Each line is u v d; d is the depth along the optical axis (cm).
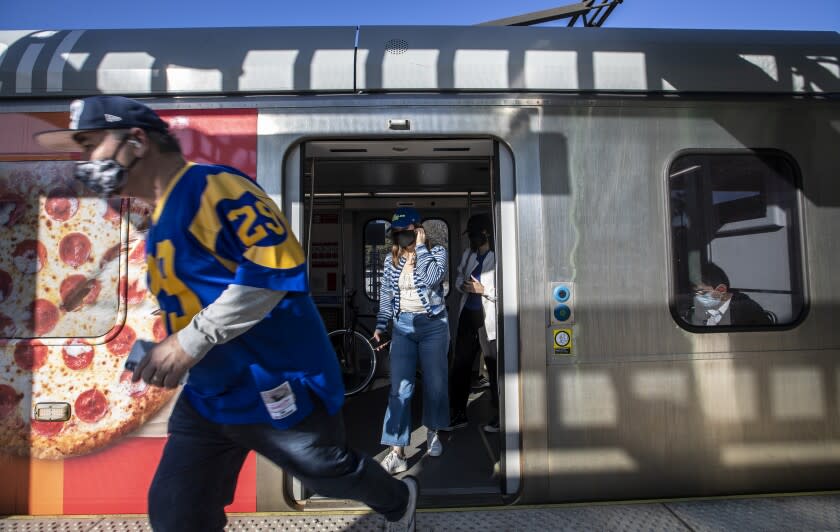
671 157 262
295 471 158
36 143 245
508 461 259
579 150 260
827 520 235
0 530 229
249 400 146
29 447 241
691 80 262
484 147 289
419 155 307
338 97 254
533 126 259
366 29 265
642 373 258
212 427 153
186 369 126
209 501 155
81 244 244
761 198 267
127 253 244
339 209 575
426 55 256
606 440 256
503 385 260
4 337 242
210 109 251
